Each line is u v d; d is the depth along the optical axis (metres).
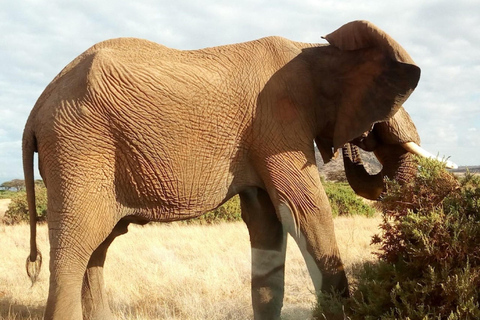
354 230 11.05
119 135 4.48
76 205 4.45
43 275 8.24
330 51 5.06
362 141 5.34
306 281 6.86
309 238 4.73
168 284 7.16
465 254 3.75
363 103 4.78
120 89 4.47
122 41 4.91
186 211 4.83
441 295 3.63
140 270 8.12
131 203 4.70
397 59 4.44
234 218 15.89
